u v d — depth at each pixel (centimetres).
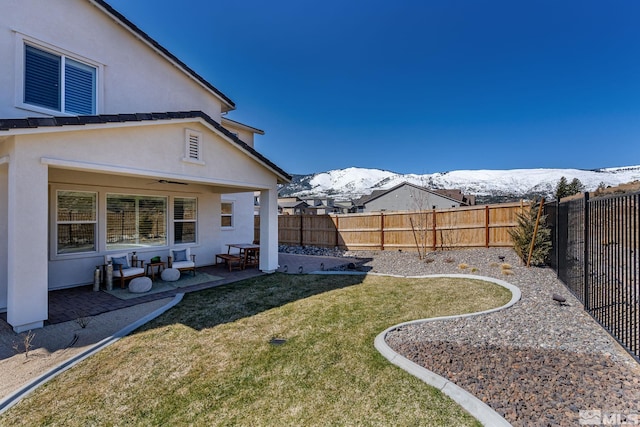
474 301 652
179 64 1028
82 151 575
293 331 527
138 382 373
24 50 695
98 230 877
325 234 1733
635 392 311
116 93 873
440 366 381
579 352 403
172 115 710
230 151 880
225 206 1405
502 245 1225
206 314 622
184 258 1008
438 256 1226
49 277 791
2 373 394
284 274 1023
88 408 323
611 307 502
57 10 750
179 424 296
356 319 576
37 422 302
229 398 338
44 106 728
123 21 870
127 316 609
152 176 697
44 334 516
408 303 666
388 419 294
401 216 1480
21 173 507
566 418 274
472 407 301
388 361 408
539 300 629
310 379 372
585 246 564
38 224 529
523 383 334
